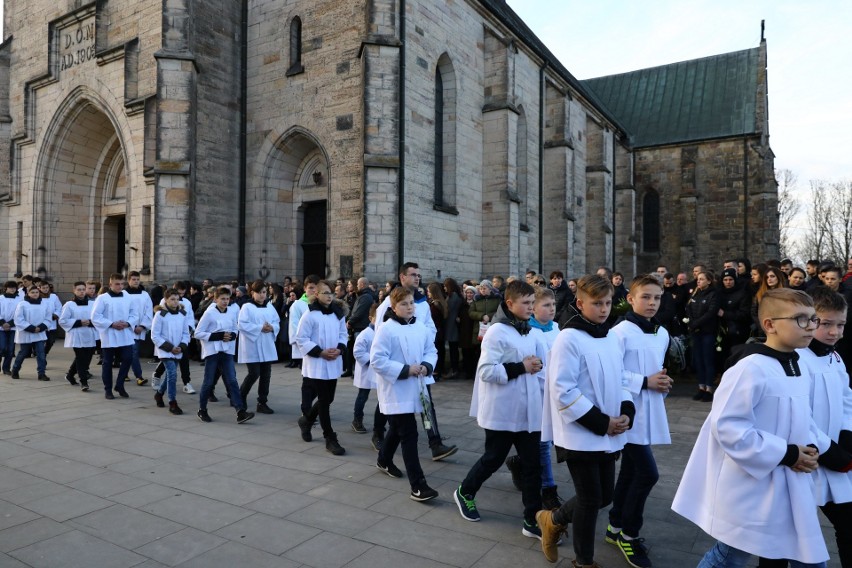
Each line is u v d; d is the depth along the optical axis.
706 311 11.45
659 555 4.95
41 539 5.18
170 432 9.13
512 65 23.02
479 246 22.78
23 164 25.41
